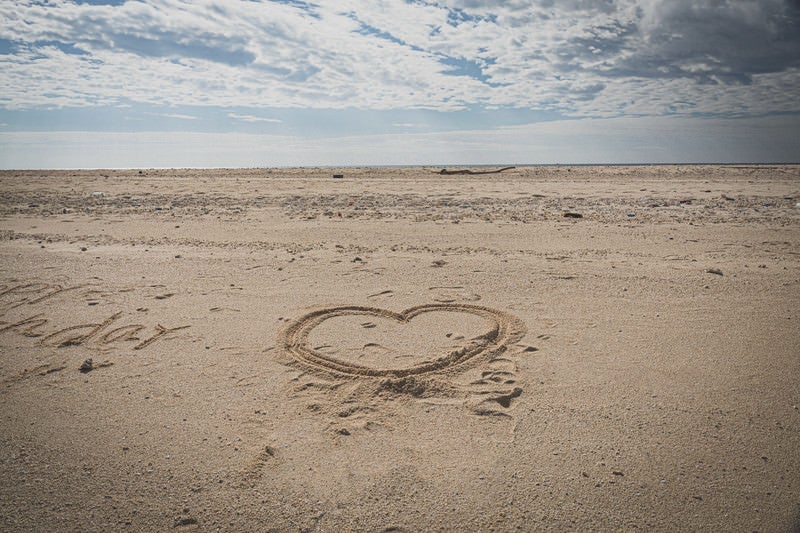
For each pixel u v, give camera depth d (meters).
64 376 3.54
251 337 4.12
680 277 5.56
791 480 2.48
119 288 5.36
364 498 2.40
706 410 3.04
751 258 6.38
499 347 3.89
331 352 3.85
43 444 2.81
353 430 2.92
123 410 3.13
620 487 2.46
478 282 5.48
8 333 4.25
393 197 13.84
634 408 3.08
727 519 2.27
